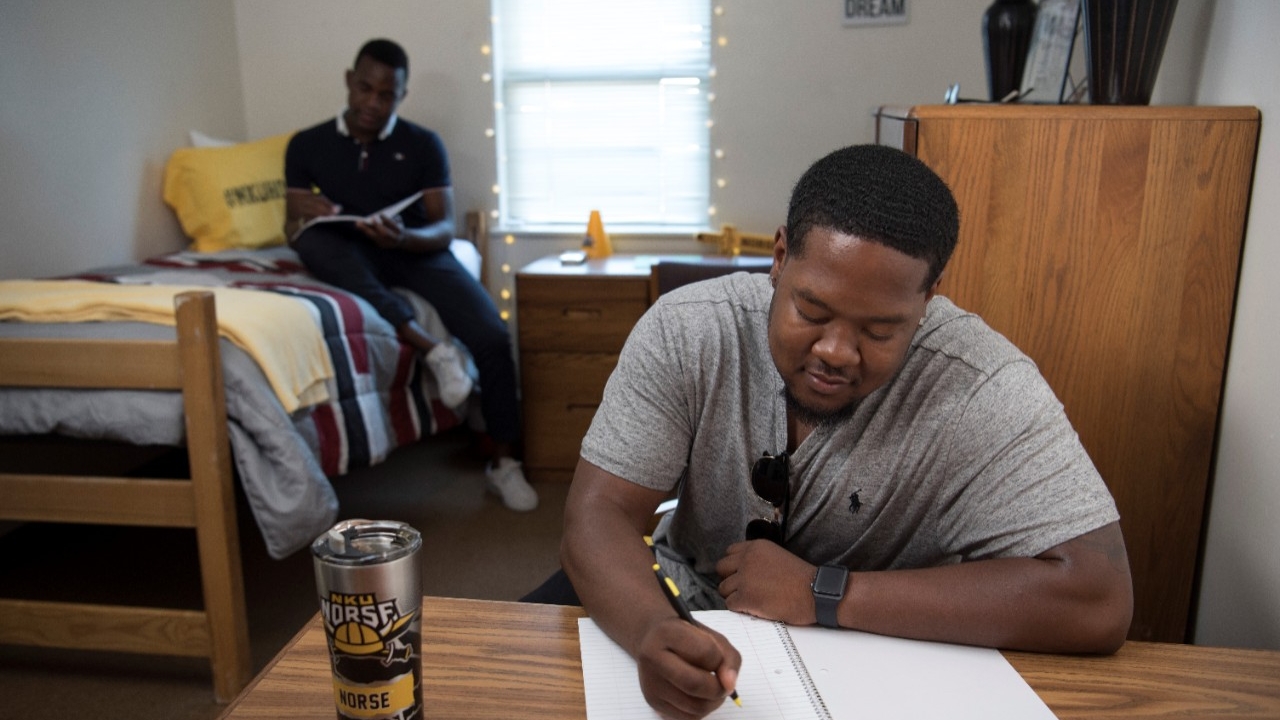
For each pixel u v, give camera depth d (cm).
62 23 259
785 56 306
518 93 328
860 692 77
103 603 220
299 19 329
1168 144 137
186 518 173
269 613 216
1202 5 158
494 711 75
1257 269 132
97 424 174
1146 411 145
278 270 274
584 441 107
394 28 324
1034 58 191
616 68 321
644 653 75
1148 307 142
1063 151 140
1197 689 79
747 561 92
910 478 100
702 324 105
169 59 301
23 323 188
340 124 285
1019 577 86
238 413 184
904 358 98
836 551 108
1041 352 146
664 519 130
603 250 314
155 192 299
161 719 175
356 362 233
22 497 175
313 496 189
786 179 316
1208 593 143
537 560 244
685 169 326
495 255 336
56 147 258
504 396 282
